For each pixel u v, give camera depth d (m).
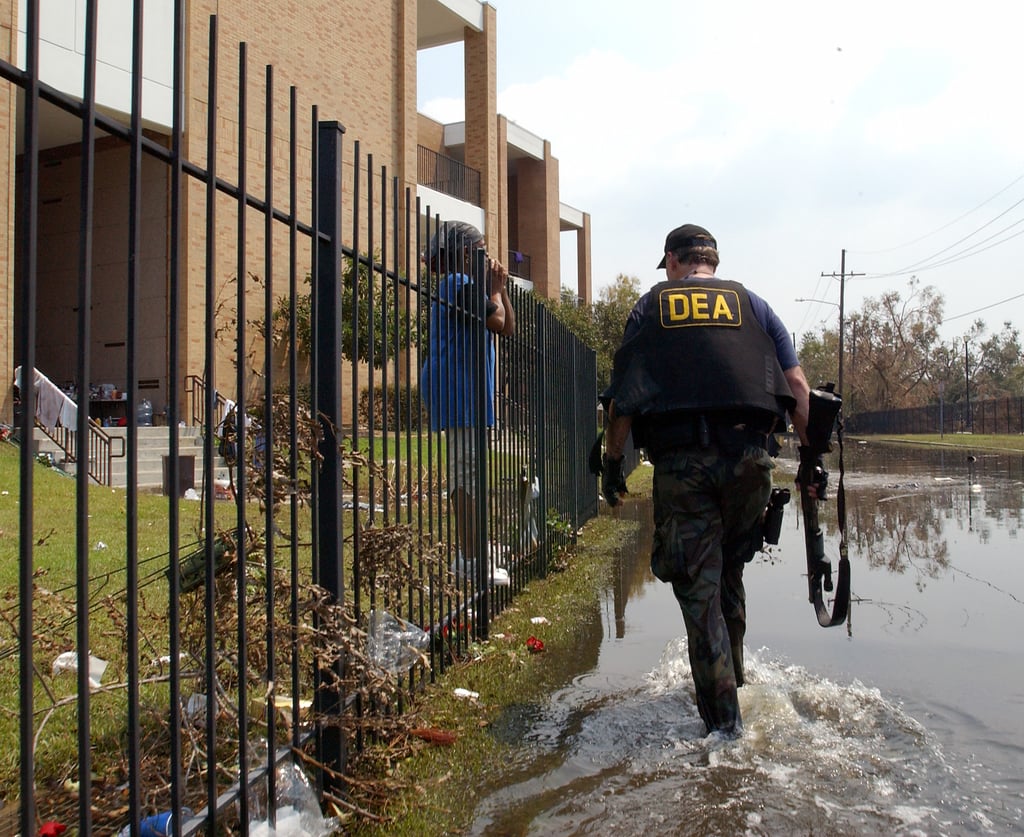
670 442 3.53
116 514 8.05
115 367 17.77
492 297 5.41
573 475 9.02
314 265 2.92
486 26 30.64
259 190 17.28
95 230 18.14
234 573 2.81
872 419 69.44
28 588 1.61
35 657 3.62
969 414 59.09
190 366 16.08
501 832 2.71
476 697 3.88
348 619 2.84
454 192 30.25
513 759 3.28
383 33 23.56
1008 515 11.51
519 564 6.29
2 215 12.21
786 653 4.79
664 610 5.85
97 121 1.84
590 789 3.02
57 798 2.50
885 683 4.22
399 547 3.30
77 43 13.87
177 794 2.05
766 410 3.50
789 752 3.32
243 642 2.38
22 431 1.61
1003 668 4.48
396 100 24.33
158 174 17.27
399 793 2.95
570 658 4.68
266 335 2.55
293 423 2.69
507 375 5.96
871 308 69.88
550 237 39.31
